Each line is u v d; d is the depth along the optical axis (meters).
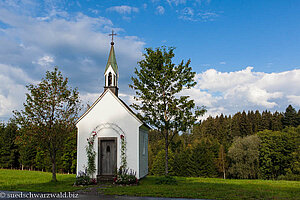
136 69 18.75
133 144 18.70
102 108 19.50
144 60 18.72
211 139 78.06
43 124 18.20
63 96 18.73
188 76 18.25
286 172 46.59
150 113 18.38
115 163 18.61
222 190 14.48
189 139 87.81
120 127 19.05
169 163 56.66
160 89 18.19
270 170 47.66
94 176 18.66
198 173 54.34
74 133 22.64
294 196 12.70
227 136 83.19
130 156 18.59
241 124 85.75
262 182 19.45
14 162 50.12
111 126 19.16
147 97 18.00
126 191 14.05
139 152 19.02
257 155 48.28
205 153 55.84
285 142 47.38
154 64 18.45
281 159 46.56
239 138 53.12
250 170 48.41
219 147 63.75
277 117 85.56
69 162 42.62
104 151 19.14
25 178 22.23
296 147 46.59
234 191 14.00
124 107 19.20
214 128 90.38
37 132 17.95
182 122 17.58
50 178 22.44
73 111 19.19
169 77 18.09
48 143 18.69
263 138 50.12
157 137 81.56
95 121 19.41
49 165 43.53
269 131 51.50
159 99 18.25
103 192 14.04
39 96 18.02
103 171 18.88
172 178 17.77
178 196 12.55
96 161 18.84
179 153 61.97
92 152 18.92
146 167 23.05
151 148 71.19
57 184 17.86
